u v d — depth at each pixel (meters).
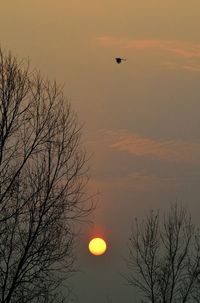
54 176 73.25
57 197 72.81
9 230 70.69
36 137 73.12
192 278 105.25
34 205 71.75
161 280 105.38
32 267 70.25
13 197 71.31
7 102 71.94
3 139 71.25
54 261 71.12
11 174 71.56
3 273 69.75
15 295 69.69
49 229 71.56
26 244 70.62
